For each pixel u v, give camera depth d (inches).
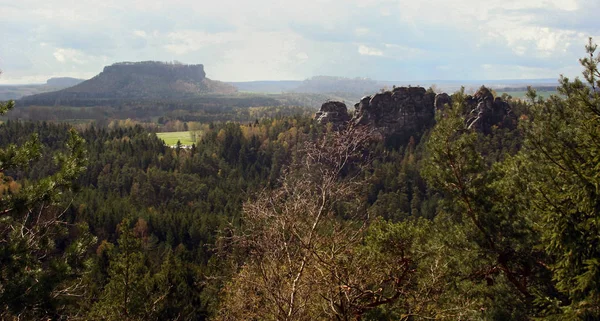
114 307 613.9
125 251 645.3
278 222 392.2
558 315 294.0
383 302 405.7
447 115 465.7
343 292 390.9
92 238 363.6
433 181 468.4
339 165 456.8
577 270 299.1
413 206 2170.3
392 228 457.7
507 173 447.2
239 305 395.9
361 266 406.6
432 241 454.3
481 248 425.7
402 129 2994.6
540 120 409.7
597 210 298.8
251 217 405.1
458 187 448.1
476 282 446.6
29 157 351.6
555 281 382.3
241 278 394.6
